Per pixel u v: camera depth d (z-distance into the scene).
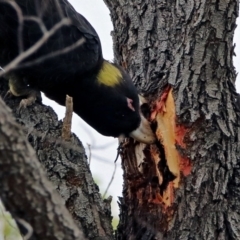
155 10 9.10
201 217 7.80
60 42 9.07
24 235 5.04
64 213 5.16
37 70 9.08
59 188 7.64
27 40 8.90
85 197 7.71
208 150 7.96
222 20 8.16
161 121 8.29
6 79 9.53
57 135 7.95
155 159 8.29
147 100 8.67
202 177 7.89
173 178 8.02
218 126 8.02
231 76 8.30
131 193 8.41
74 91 9.52
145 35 9.07
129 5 9.41
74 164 7.82
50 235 5.07
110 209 7.96
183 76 8.17
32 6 8.88
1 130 4.79
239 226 7.86
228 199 7.94
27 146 4.95
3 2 8.71
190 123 8.02
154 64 8.82
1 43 9.16
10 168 4.84
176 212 7.88
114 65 9.62
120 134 8.88
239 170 8.05
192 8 8.45
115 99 9.21
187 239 7.75
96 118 9.52
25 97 9.22
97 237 7.55
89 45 9.35
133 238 8.09
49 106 8.61
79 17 9.52
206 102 8.07
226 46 8.17
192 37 8.25
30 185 4.93
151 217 8.08
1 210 6.61
